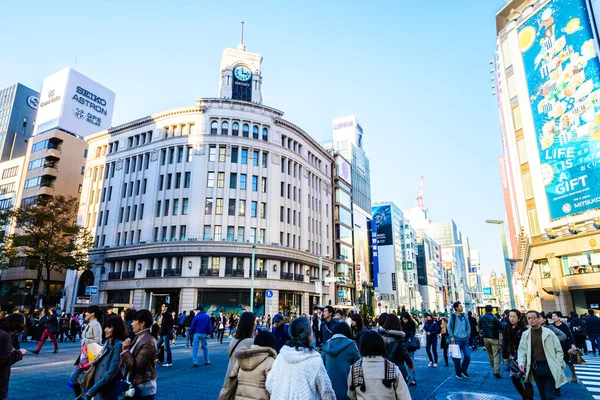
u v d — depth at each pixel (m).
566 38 27.86
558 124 27.92
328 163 62.50
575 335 16.19
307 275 49.38
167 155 46.00
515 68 32.28
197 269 40.62
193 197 43.38
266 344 4.20
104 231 48.69
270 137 48.81
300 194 52.00
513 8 33.38
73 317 22.58
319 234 55.78
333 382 4.80
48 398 7.62
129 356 4.66
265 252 43.62
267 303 42.06
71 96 63.44
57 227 37.16
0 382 4.80
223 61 52.03
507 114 34.75
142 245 43.16
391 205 92.75
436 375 10.82
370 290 72.44
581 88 26.42
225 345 20.73
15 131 83.12
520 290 52.34
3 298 55.62
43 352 16.05
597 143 25.05
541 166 29.00
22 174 61.53
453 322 10.84
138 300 41.84
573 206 26.28
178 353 16.38
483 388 8.92
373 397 3.80
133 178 48.31
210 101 47.09
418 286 113.06
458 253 184.62
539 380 6.21
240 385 4.07
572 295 26.84
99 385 4.56
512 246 51.59
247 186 45.47
